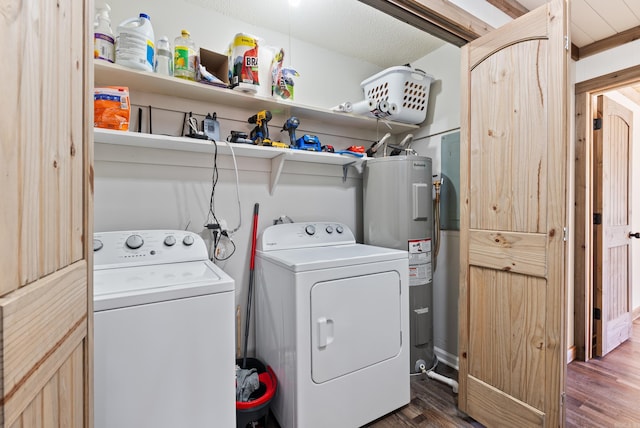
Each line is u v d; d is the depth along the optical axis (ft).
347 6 6.03
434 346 7.62
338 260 4.93
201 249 5.28
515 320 4.74
